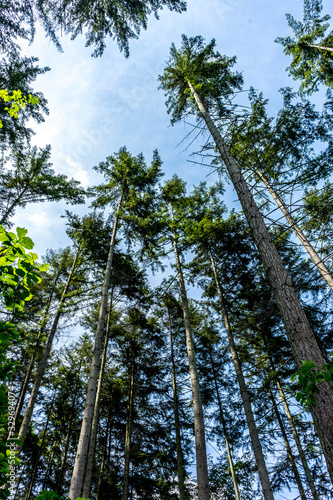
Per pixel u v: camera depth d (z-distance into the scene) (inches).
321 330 372.5
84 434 268.4
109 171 493.7
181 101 414.6
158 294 479.8
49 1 285.9
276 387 416.8
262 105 356.5
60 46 321.7
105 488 510.0
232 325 452.1
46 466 593.3
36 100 156.1
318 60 442.3
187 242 434.0
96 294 442.3
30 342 393.4
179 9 320.5
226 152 271.4
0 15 293.0
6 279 91.0
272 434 418.9
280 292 173.9
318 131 329.1
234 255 423.8
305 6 417.1
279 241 321.1
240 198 235.8
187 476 510.3
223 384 516.7
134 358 550.9
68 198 487.2
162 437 525.3
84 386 598.2
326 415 125.5
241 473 471.8
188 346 358.3
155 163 493.7
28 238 91.2
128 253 508.7
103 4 300.7
